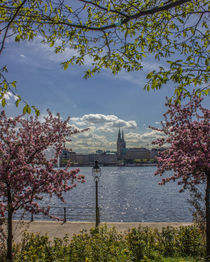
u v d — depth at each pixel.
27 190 9.15
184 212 43.31
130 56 6.57
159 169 9.91
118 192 83.94
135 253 8.33
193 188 10.00
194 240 9.32
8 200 8.93
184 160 8.84
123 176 175.50
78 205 54.38
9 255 8.41
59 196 9.38
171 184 111.81
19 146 8.90
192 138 9.25
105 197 70.56
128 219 39.97
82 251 7.63
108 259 7.10
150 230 10.91
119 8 5.79
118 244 9.12
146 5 6.29
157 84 4.59
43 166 9.62
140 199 65.38
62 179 9.33
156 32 6.78
